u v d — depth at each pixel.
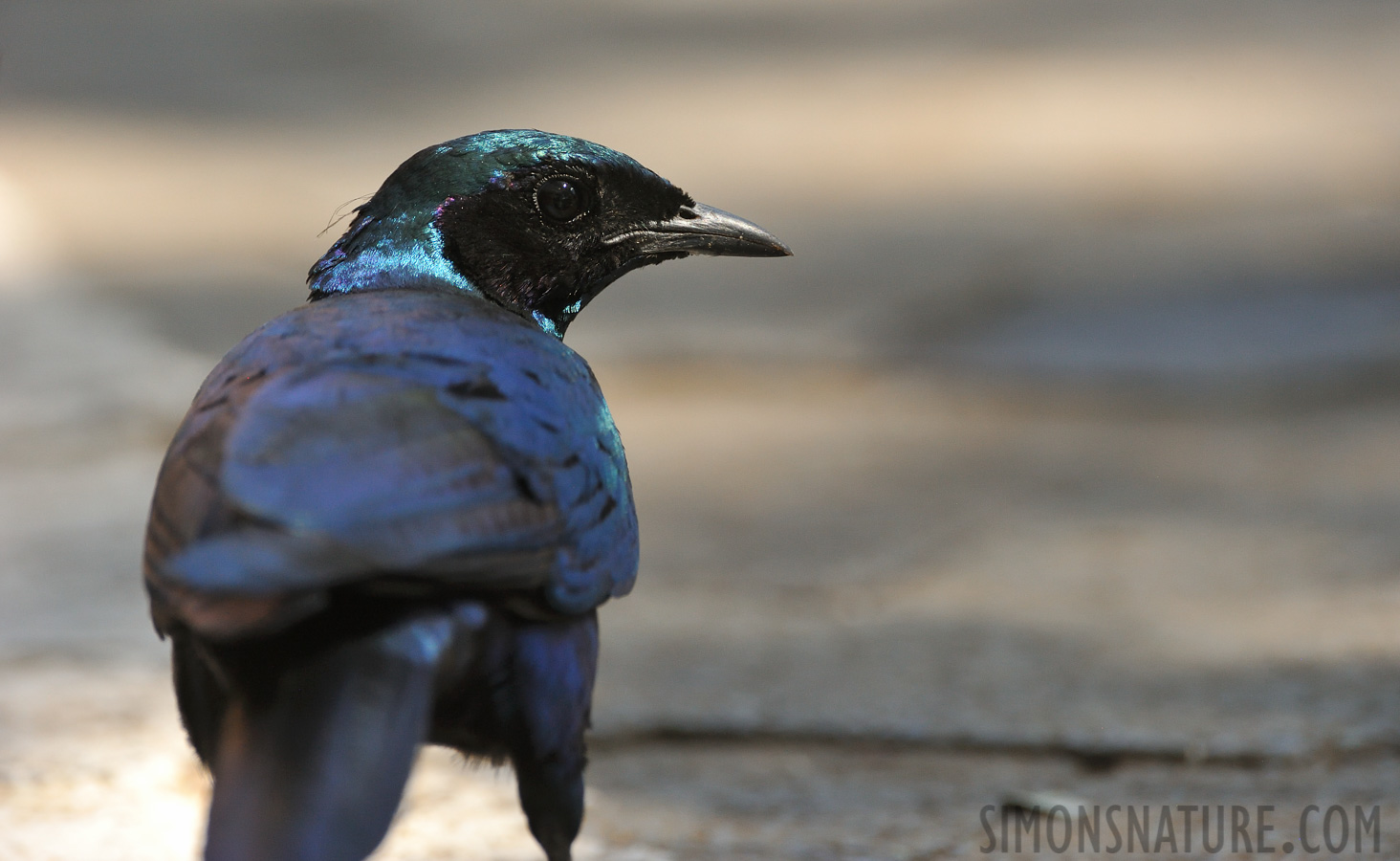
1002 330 18.64
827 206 25.33
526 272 7.14
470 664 5.66
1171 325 18.50
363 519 5.02
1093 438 15.04
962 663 9.78
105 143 29.91
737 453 14.82
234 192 26.23
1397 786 8.12
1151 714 8.94
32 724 8.95
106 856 7.61
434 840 7.81
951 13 44.22
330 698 5.12
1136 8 43.28
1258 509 12.63
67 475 13.75
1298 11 41.84
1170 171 26.86
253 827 4.96
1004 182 26.67
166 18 43.84
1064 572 11.34
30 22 43.66
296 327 5.96
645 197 7.29
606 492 6.04
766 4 46.84
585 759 6.24
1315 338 17.80
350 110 33.62
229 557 4.80
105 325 18.39
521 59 39.34
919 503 13.18
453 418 5.50
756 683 9.59
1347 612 10.23
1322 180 25.64
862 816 8.05
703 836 7.84
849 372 17.33
